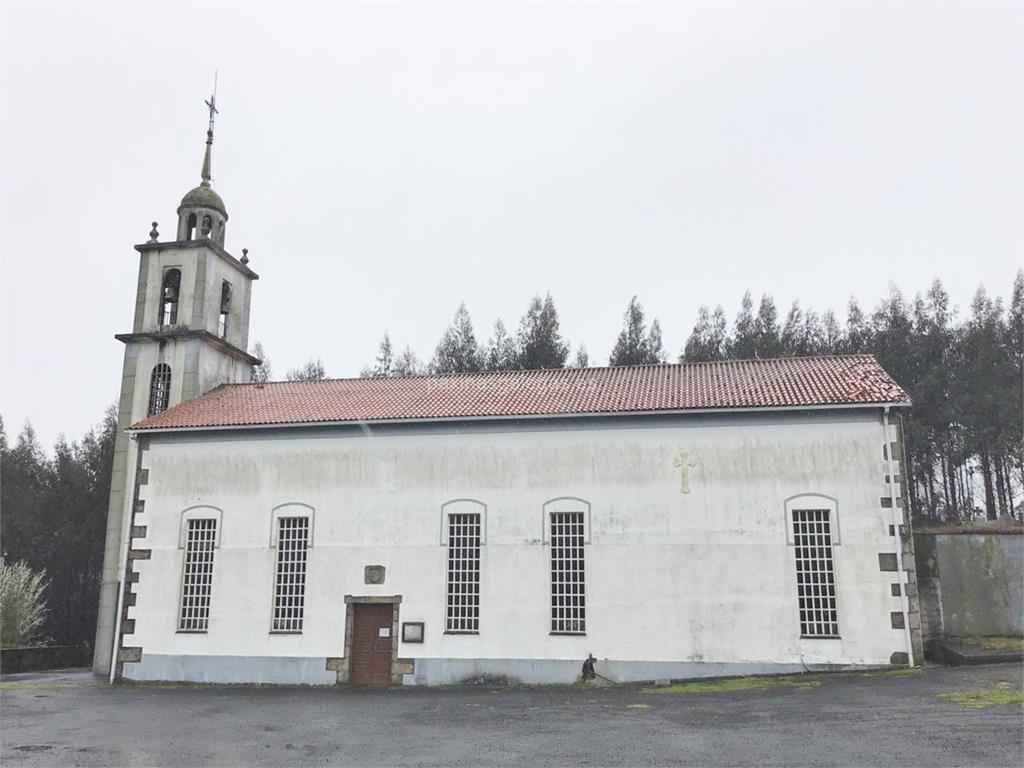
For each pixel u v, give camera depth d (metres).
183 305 34.41
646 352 63.69
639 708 19.50
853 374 27.81
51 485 69.31
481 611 26.39
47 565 62.59
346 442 28.73
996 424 56.28
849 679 22.20
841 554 24.58
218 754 15.32
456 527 27.42
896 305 64.62
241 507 28.92
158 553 29.16
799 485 25.28
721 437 26.14
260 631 27.72
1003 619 26.91
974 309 63.59
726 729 16.05
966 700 17.72
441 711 20.30
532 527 26.72
